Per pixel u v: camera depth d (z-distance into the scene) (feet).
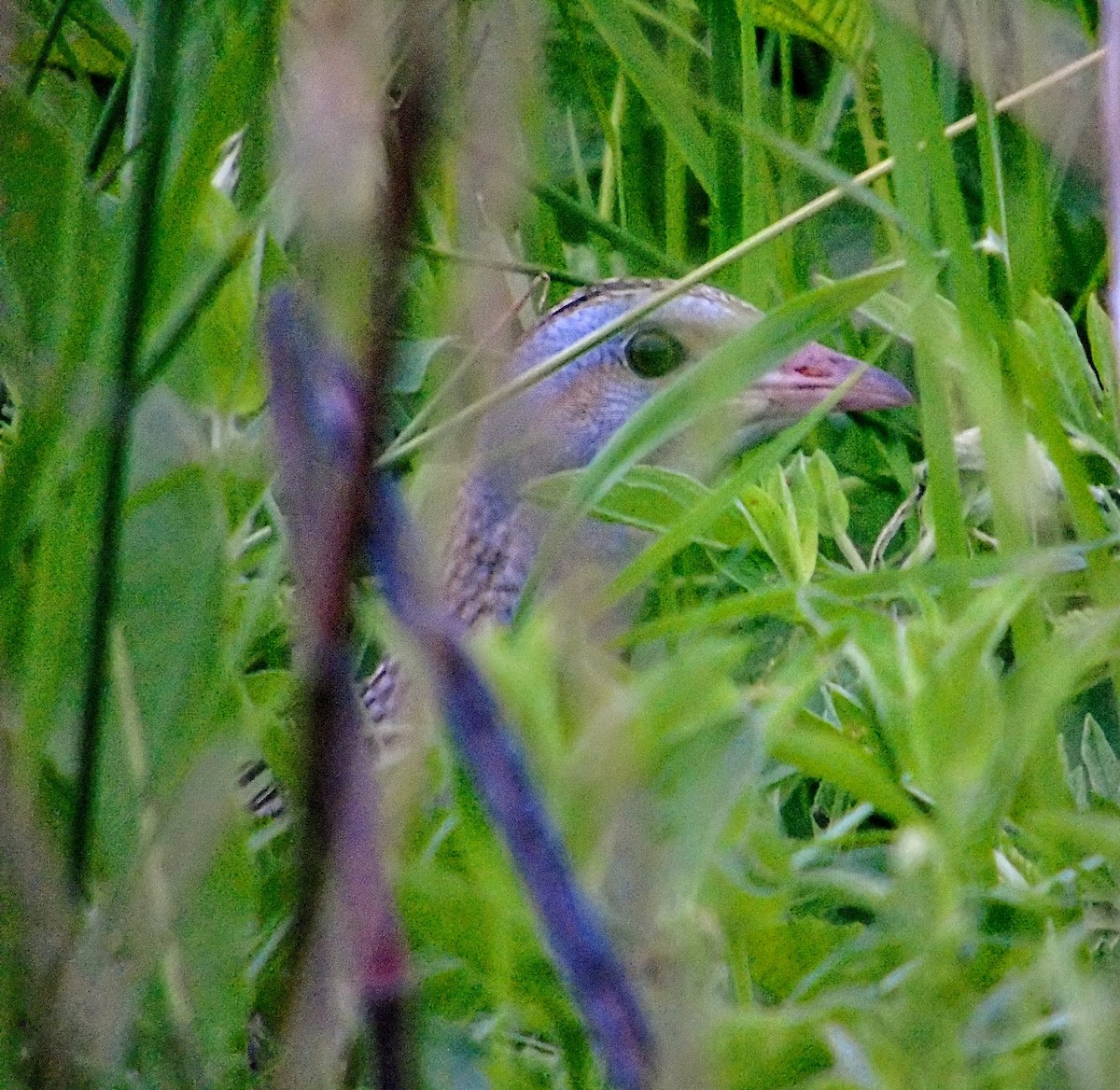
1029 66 14.76
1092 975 9.89
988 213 16.29
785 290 19.47
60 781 10.26
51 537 10.36
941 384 13.88
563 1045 9.25
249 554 13.80
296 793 9.95
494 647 8.30
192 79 12.12
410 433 14.11
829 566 15.93
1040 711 9.93
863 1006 8.81
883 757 10.94
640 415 11.15
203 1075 9.41
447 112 6.20
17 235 10.73
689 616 10.75
